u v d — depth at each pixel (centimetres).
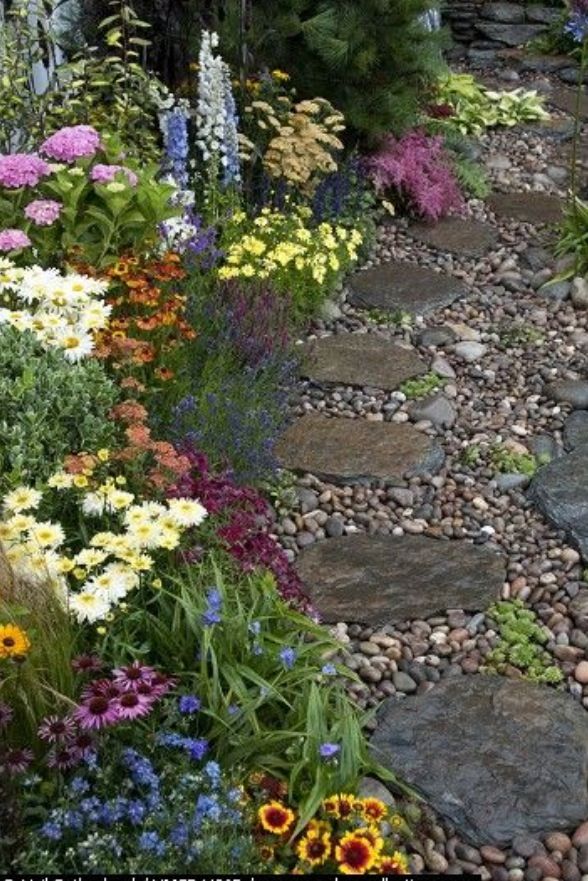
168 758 285
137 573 315
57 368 371
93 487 343
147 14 623
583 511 413
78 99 579
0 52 536
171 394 422
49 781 273
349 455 447
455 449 464
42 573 303
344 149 676
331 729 297
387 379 507
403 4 628
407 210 682
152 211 467
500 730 317
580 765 306
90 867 251
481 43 1050
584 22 616
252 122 615
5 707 263
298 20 612
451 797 298
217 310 471
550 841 289
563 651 354
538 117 864
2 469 344
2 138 532
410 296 584
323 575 383
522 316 577
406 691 339
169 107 573
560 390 504
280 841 274
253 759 293
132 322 416
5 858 248
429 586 380
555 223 675
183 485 346
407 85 671
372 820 271
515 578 388
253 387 449
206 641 296
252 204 617
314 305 555
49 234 467
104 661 303
